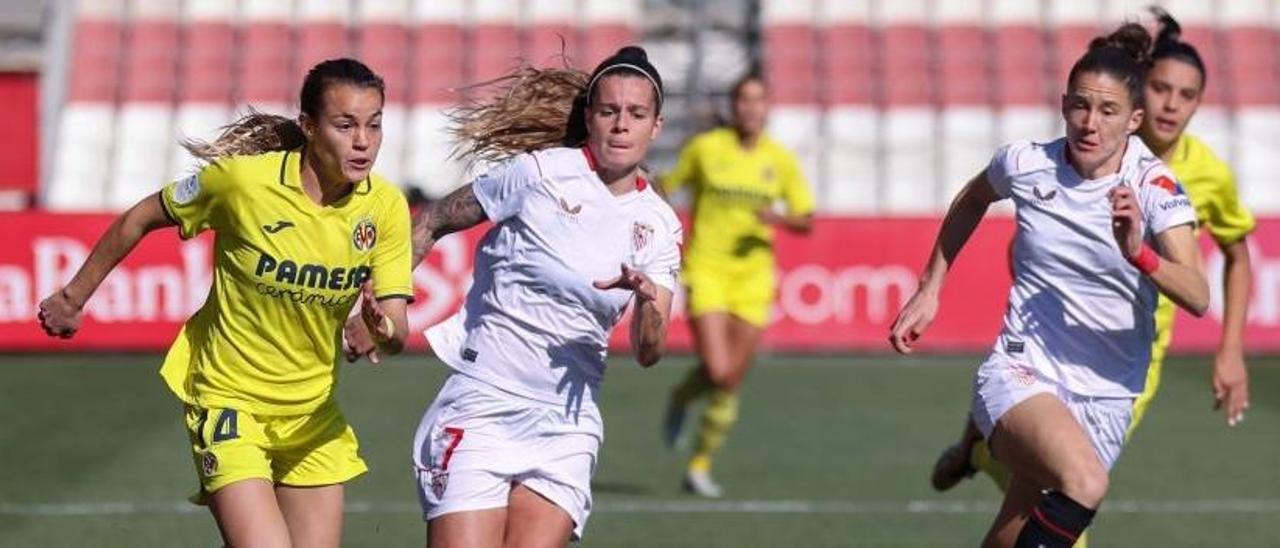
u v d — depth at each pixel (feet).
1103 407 72.23
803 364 183.62
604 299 65.92
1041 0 268.62
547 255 65.46
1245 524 108.78
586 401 67.67
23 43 265.34
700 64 262.06
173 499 113.39
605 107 64.28
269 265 65.31
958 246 76.02
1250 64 265.13
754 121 126.82
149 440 136.05
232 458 65.62
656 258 66.54
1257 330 187.93
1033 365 72.28
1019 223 72.38
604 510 112.06
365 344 68.33
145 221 66.85
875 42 264.11
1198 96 81.87
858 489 119.65
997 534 74.02
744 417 151.53
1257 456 133.80
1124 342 71.77
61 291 68.33
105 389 161.38
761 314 124.67
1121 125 68.18
